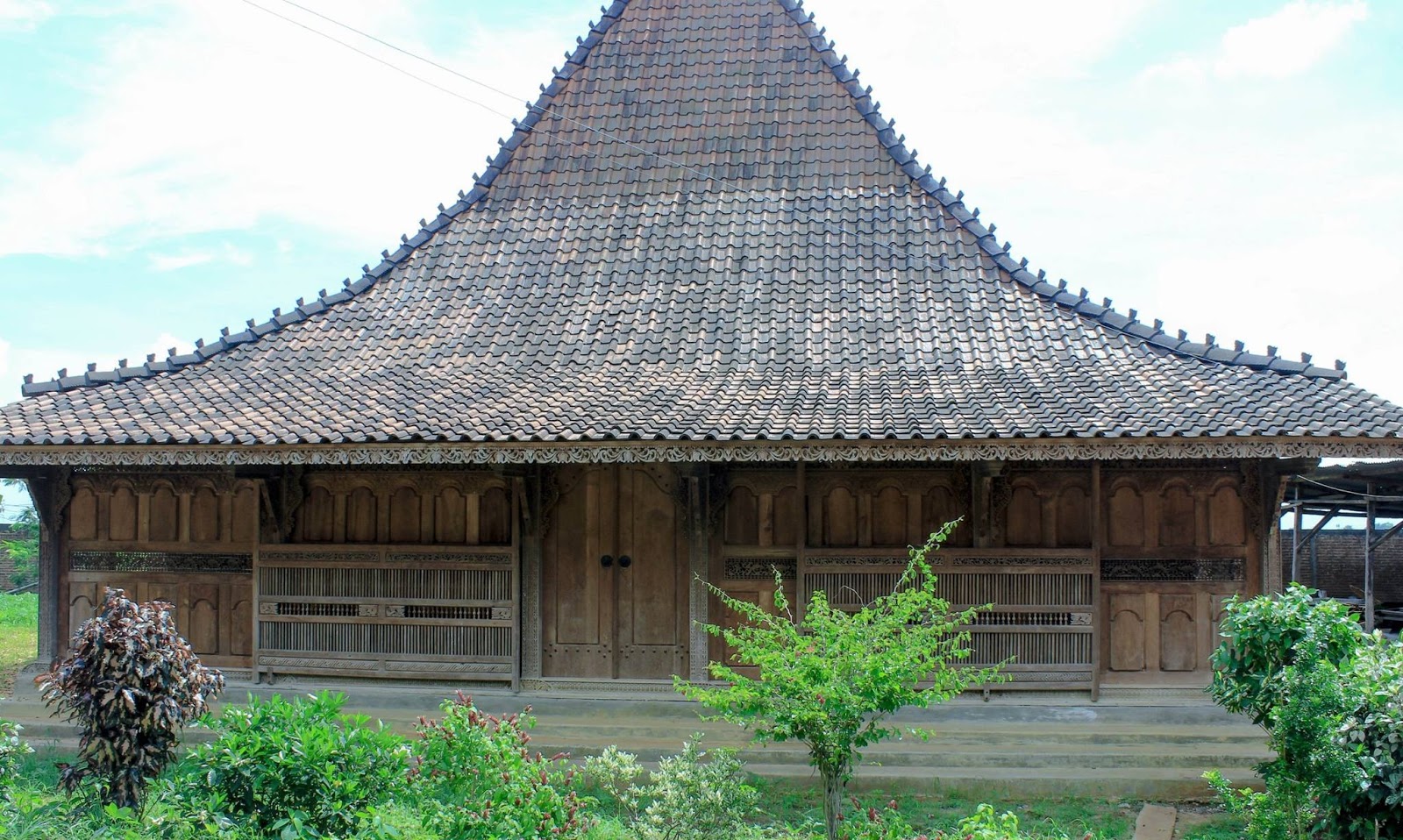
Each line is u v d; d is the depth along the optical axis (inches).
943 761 427.2
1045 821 391.2
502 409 435.2
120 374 485.4
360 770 307.3
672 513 478.9
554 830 314.0
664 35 622.5
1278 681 334.3
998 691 448.8
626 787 418.0
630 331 507.5
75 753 447.5
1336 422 394.6
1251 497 454.6
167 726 318.3
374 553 476.7
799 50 609.6
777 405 432.5
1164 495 458.6
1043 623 449.4
